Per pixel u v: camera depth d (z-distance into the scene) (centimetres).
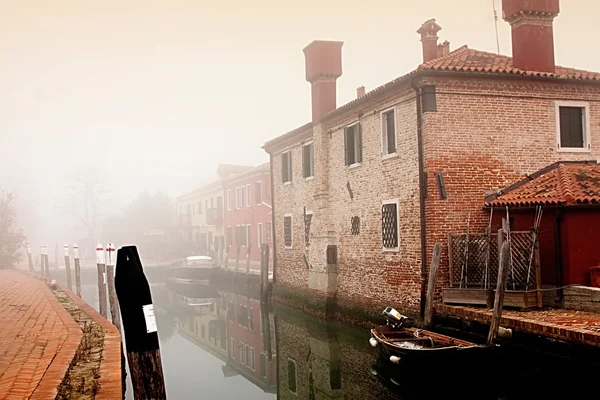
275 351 1750
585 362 952
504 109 1520
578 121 1598
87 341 892
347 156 1892
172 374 1548
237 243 4206
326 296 1966
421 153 1470
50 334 934
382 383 1254
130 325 441
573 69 1788
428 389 1110
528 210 1388
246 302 2892
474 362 1107
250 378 1486
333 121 1995
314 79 2109
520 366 1112
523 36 1591
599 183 1336
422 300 1453
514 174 1519
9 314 1228
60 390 580
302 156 2242
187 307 2903
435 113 1461
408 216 1541
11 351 778
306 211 2202
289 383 1409
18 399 519
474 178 1480
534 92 1548
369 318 1725
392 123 1642
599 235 1275
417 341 1251
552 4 1600
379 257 1689
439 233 1443
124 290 444
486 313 1208
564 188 1319
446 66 1458
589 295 1178
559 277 1289
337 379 1334
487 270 1295
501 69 1483
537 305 1242
